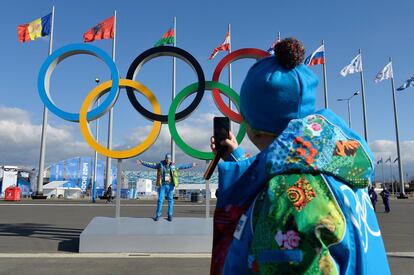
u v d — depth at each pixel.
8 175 34.97
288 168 1.08
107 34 22.97
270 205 1.04
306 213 0.99
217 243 1.24
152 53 9.06
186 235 7.24
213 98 9.19
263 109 1.25
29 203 21.05
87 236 7.14
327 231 0.97
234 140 1.58
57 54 8.94
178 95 8.93
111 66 8.92
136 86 8.93
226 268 1.15
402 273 5.62
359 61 29.19
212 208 18.62
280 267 0.97
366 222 1.09
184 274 5.51
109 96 8.80
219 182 1.23
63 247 7.63
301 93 1.22
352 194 1.08
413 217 14.70
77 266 5.95
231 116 9.09
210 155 8.70
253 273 1.04
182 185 44.19
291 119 1.24
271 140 1.30
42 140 26.73
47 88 9.02
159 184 8.75
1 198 31.09
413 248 7.92
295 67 1.27
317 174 1.07
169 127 8.77
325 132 1.13
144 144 8.68
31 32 24.03
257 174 1.15
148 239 7.20
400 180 33.25
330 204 1.02
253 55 9.35
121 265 6.04
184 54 9.07
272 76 1.24
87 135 8.66
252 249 1.05
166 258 6.63
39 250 7.33
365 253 1.01
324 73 28.45
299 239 0.97
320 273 0.94
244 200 1.18
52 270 5.67
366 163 1.10
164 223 8.22
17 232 9.41
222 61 9.33
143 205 20.41
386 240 9.00
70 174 47.69
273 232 1.01
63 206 18.59
